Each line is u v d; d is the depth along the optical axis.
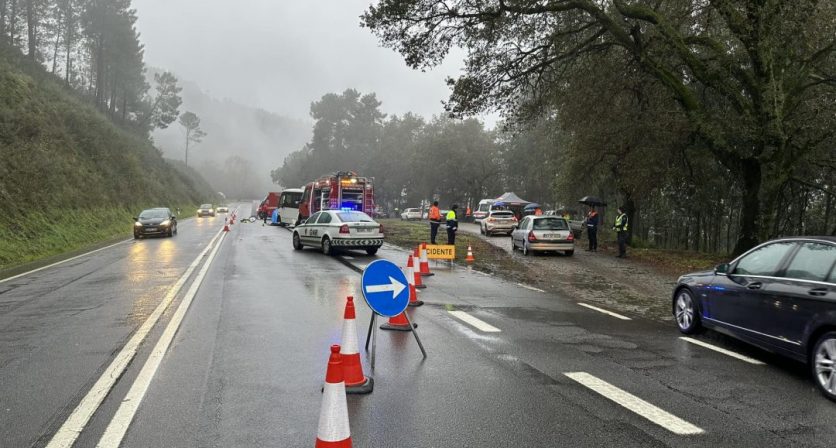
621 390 4.86
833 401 4.67
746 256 6.37
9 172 23.52
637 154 19.12
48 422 4.00
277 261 15.45
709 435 3.90
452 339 6.69
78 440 3.70
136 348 6.04
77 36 70.06
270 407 4.32
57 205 25.52
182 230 32.62
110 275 12.45
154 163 71.81
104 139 45.03
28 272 13.48
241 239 24.59
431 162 65.38
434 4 18.31
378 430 3.90
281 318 7.70
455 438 3.78
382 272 5.75
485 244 23.77
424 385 4.91
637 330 7.49
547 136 35.91
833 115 15.61
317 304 8.81
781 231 27.11
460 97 20.19
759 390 4.93
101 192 34.53
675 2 17.39
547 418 4.16
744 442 3.79
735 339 6.97
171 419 4.06
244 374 5.14
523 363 5.67
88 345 6.18
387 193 94.56
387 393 4.69
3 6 54.25
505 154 61.97
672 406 4.48
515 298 10.09
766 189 16.12
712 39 17.16
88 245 22.88
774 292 5.55
